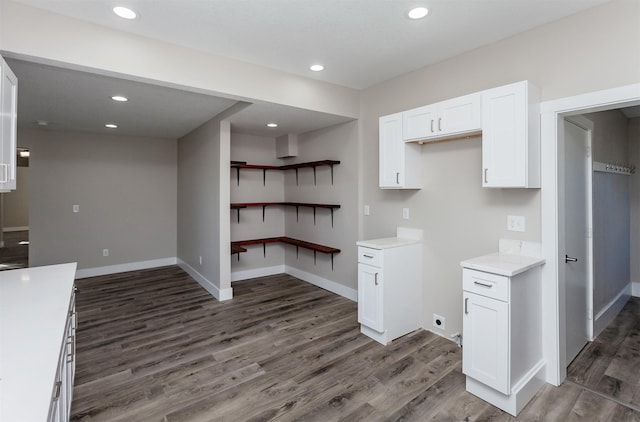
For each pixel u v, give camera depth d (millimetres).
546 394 2223
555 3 2049
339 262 4301
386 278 2910
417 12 2162
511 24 2312
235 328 3279
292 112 3572
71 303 1912
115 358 2686
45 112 3941
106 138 5395
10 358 1163
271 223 5348
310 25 2340
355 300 4051
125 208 5574
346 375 2434
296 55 2854
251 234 5145
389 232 3541
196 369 2520
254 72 3055
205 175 4586
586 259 2926
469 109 2463
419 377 2406
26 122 4445
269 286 4719
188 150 5352
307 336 3094
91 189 5293
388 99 3492
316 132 4586
